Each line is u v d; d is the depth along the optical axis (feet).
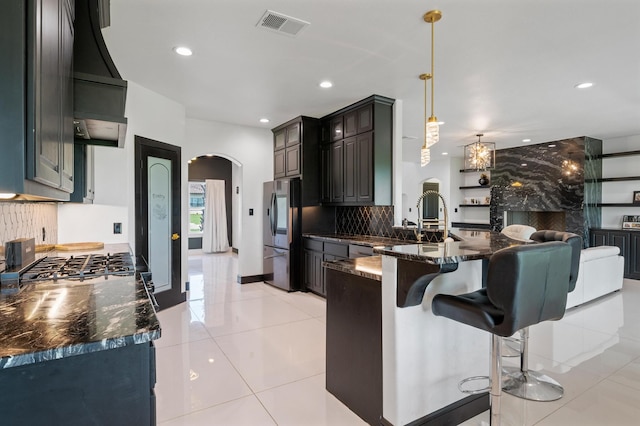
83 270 6.00
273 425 6.64
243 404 7.34
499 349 5.77
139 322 3.42
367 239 14.62
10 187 3.06
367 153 14.15
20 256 6.05
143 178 13.00
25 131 3.12
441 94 13.37
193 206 34.06
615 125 18.40
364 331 6.77
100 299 4.29
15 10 3.10
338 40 9.21
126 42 9.37
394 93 13.41
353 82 12.22
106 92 5.35
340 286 7.42
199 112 16.12
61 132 4.31
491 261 4.94
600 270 15.61
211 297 16.03
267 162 19.62
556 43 9.29
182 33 8.89
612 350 10.09
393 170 14.32
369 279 6.63
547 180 22.98
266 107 15.37
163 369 8.89
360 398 6.87
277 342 10.67
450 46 9.48
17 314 3.67
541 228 24.34
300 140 16.96
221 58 10.35
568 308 14.08
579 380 8.33
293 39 9.17
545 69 11.00
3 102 3.06
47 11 3.60
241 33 8.88
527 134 20.72
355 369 7.00
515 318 4.80
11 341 2.91
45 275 5.60
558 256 5.26
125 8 7.75
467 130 19.65
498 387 5.82
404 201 33.14
